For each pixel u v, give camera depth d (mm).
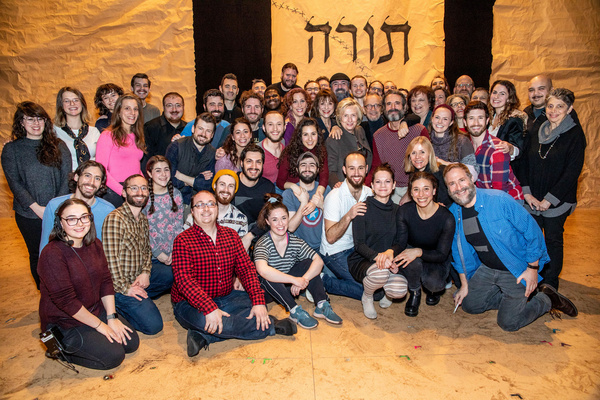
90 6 6301
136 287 3037
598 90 6871
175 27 6348
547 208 3504
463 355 2699
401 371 2535
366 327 3107
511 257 2982
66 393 2365
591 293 3619
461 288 3305
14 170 3297
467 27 6566
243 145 3754
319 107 4133
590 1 6758
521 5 6668
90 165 2939
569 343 2818
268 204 3111
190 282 2762
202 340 2781
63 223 2445
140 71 6410
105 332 2586
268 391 2361
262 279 3186
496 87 3844
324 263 3598
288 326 2961
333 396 2311
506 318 2992
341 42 6535
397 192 3895
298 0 6418
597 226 5816
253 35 6355
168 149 3834
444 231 3178
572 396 2279
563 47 6785
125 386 2424
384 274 3100
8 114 6387
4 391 2389
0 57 6297
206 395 2334
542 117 3674
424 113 4223
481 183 3562
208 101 4336
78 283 2539
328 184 3891
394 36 6551
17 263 4566
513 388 2355
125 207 3033
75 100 3553
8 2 6227
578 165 3418
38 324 3213
